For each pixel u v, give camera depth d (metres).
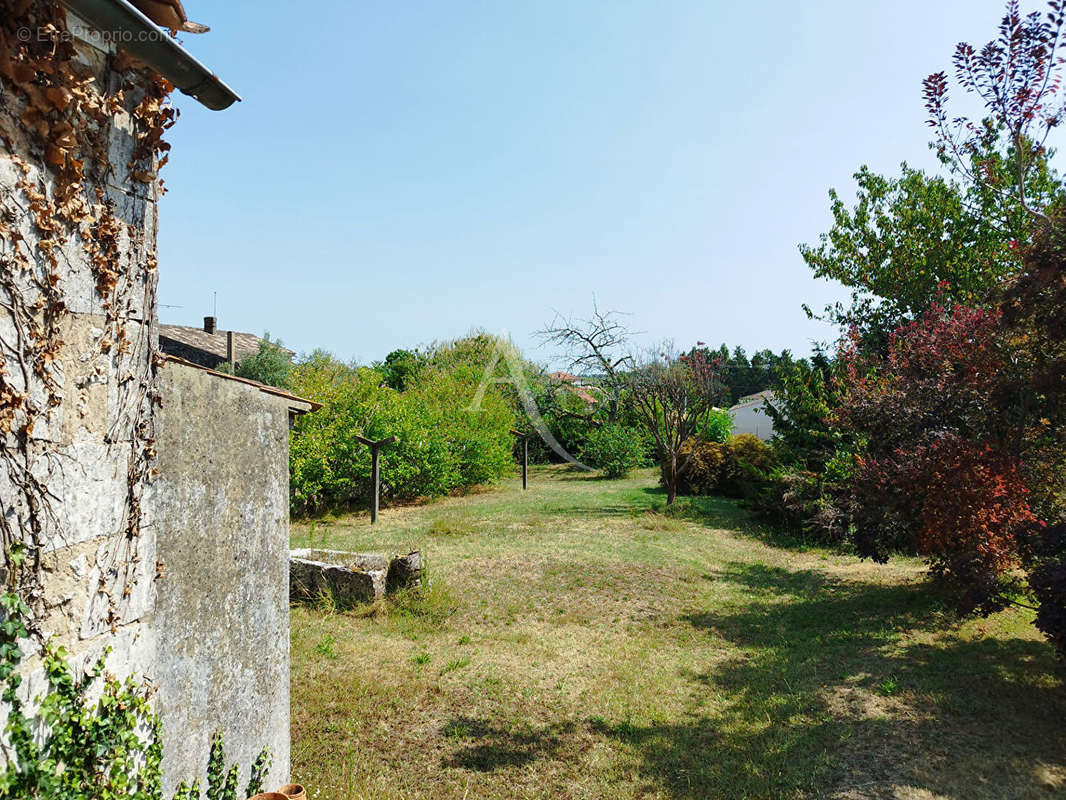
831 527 11.45
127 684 2.60
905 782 4.09
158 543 2.85
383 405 16.25
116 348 2.54
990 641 6.70
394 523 13.77
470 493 19.12
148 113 2.63
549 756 4.73
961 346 6.97
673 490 16.19
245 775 3.60
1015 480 6.27
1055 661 6.00
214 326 29.97
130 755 2.61
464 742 4.91
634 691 5.86
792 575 10.23
